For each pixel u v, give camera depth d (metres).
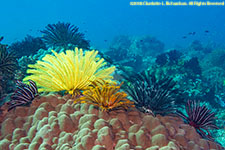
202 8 124.00
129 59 21.77
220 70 14.59
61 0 133.75
